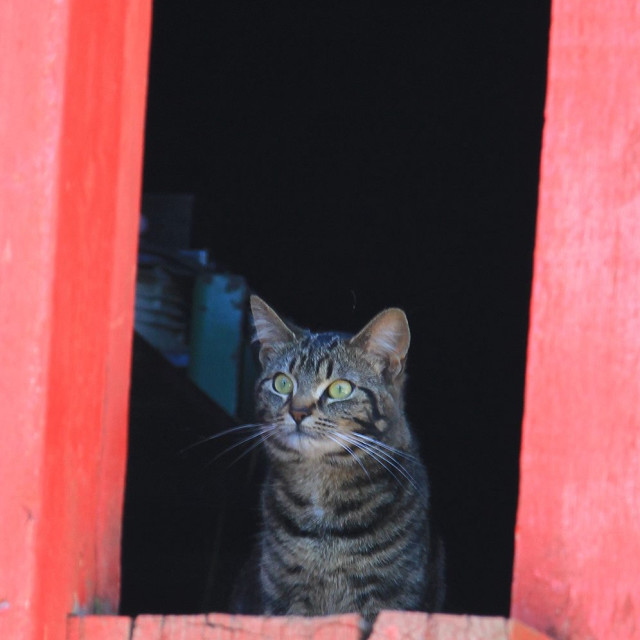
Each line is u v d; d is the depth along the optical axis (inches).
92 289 126.6
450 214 428.1
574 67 112.8
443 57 375.2
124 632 115.0
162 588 303.9
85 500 124.5
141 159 135.1
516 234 426.9
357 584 205.0
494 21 354.9
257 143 419.2
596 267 110.0
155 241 402.3
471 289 439.8
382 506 209.5
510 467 439.5
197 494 297.3
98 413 127.6
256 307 244.8
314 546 206.4
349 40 370.0
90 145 125.9
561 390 109.6
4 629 114.7
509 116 397.1
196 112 409.1
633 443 107.2
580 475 108.3
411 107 399.5
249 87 397.1
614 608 106.0
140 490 297.7
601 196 110.6
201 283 318.7
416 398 450.6
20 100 121.4
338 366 224.8
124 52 132.2
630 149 110.4
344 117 406.6
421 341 450.0
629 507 106.7
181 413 264.8
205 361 314.8
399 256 436.5
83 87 124.3
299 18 360.5
